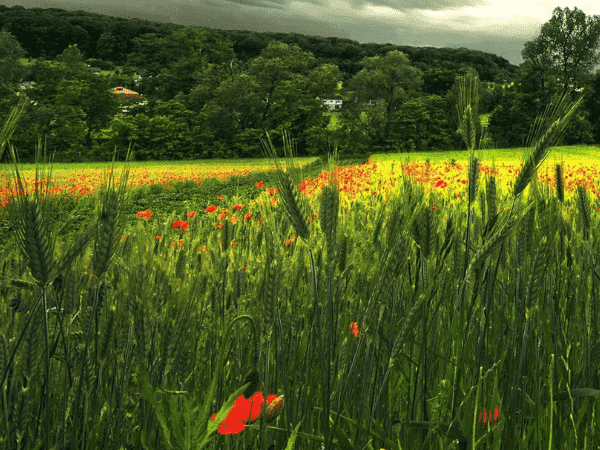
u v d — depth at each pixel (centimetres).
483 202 151
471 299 128
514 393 124
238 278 147
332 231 108
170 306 118
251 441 122
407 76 8238
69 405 104
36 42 14612
